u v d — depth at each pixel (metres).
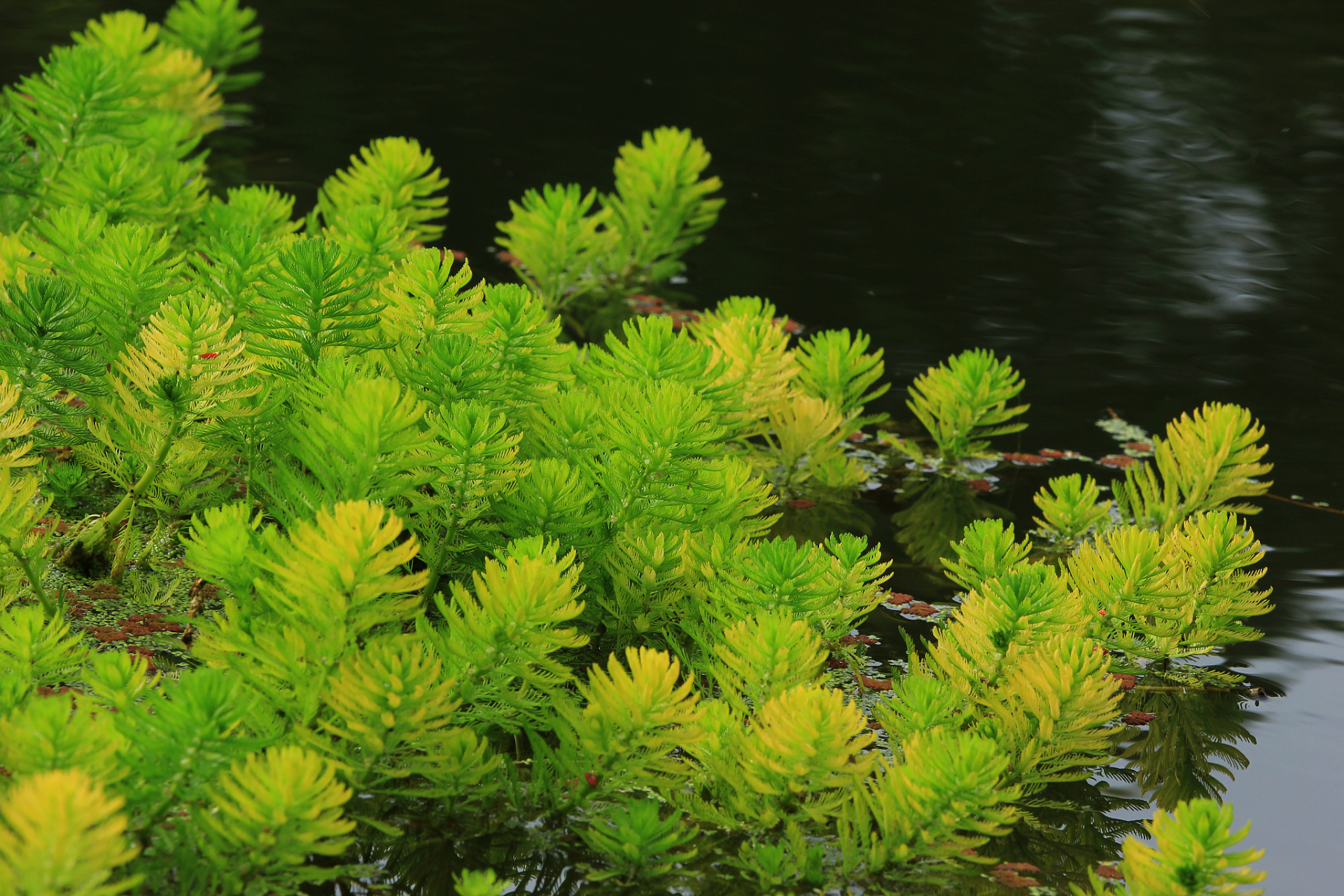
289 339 3.68
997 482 5.54
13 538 3.36
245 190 5.75
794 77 11.08
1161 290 7.64
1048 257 8.05
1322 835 3.34
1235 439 4.82
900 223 8.45
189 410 3.55
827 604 3.63
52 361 3.53
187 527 4.11
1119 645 4.05
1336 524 5.14
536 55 11.09
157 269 3.99
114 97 5.46
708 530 3.88
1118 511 5.25
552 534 3.59
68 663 3.10
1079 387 6.38
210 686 2.53
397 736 2.83
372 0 12.18
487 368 3.68
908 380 6.34
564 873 2.96
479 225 7.63
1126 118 10.61
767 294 7.27
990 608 3.44
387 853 2.97
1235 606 4.09
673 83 10.68
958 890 3.01
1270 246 8.34
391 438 3.14
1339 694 4.02
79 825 2.16
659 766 3.04
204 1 9.02
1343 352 6.91
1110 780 3.55
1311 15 13.87
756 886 2.99
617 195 8.30
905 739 3.35
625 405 3.73
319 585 2.76
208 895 2.67
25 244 4.57
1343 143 10.27
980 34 12.66
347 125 9.00
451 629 2.98
